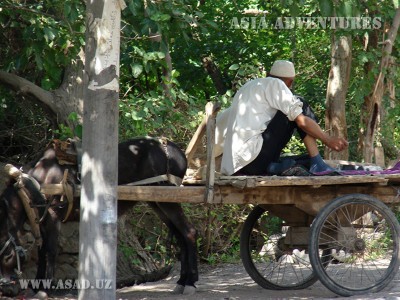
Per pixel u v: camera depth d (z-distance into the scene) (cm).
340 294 2203
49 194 2241
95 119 1747
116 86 1752
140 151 2417
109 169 1752
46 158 2311
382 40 3638
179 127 3228
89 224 1750
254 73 3569
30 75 3328
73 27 2556
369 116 3712
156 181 2412
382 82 3584
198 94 4534
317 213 2261
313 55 4481
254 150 2264
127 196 2145
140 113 2805
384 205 2230
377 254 2512
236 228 3406
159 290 2597
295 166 2214
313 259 2183
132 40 2978
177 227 2486
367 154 3656
